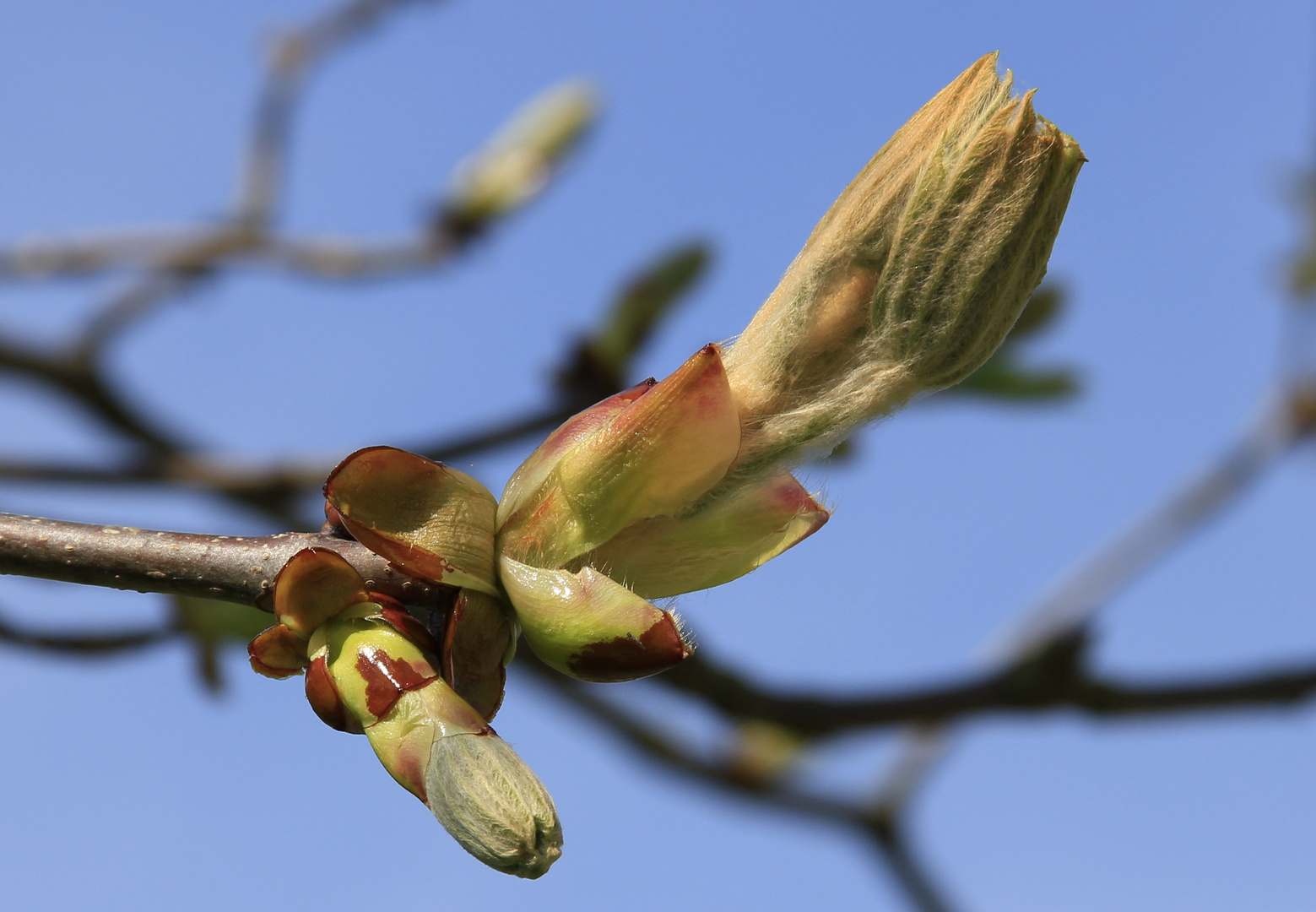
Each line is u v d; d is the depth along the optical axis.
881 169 0.49
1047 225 0.48
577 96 0.74
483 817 0.48
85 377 0.66
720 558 0.50
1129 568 0.70
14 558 0.50
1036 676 0.64
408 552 0.49
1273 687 0.64
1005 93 0.48
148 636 0.61
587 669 0.49
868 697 0.64
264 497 0.65
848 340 0.49
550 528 0.50
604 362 0.63
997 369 0.61
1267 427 0.70
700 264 0.62
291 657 0.50
